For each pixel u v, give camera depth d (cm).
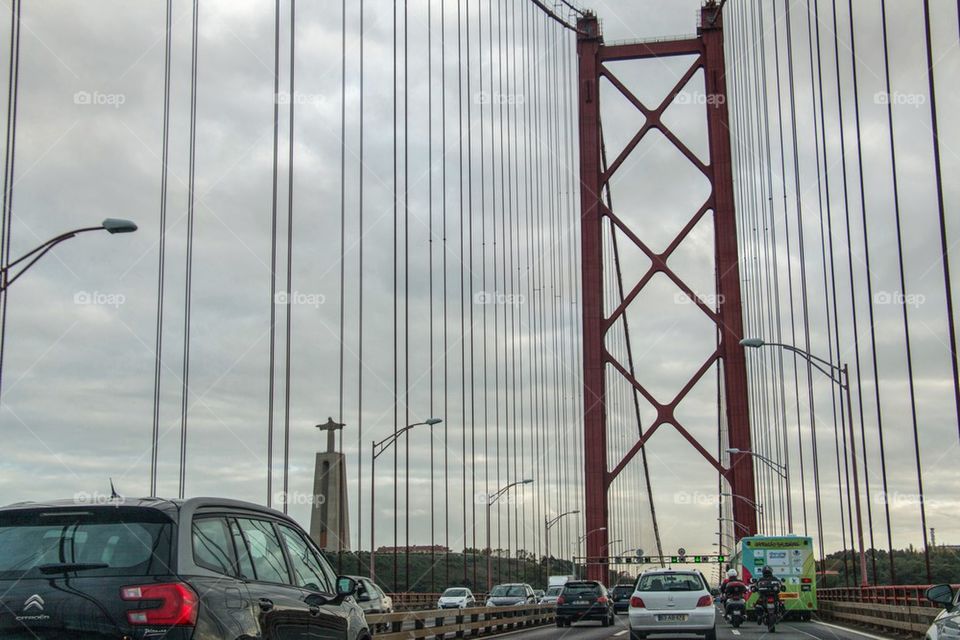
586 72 7675
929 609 2230
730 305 7162
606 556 7006
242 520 706
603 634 2789
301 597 738
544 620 3819
